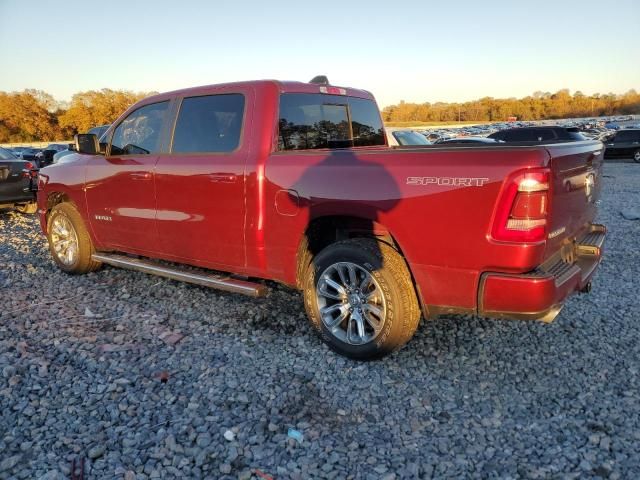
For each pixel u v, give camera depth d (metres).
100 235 5.39
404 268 3.42
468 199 3.00
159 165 4.57
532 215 2.86
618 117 94.81
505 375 3.44
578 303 4.73
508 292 2.97
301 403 3.11
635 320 4.31
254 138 3.97
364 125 5.11
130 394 3.20
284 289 5.17
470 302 3.14
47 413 3.00
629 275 5.60
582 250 3.64
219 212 4.16
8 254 6.95
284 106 4.09
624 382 3.31
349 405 3.09
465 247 3.06
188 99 4.46
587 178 3.66
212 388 3.27
